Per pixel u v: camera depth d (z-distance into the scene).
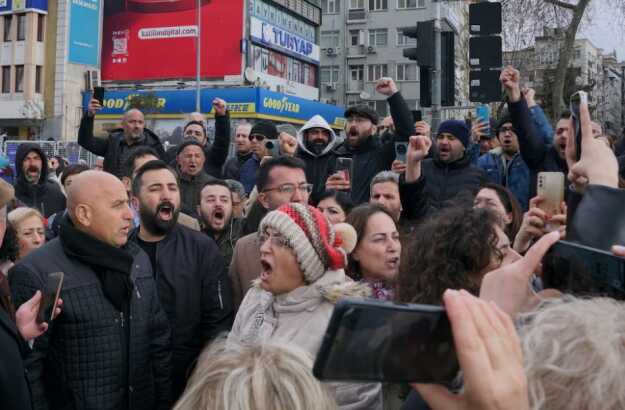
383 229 3.00
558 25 17.67
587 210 1.21
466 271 1.76
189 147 5.19
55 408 2.73
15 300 2.71
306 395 1.28
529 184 4.86
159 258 3.38
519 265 1.21
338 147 5.68
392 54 46.72
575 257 1.10
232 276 3.64
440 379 0.82
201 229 4.44
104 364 2.72
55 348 2.74
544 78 21.72
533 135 4.54
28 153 6.39
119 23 35.16
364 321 0.79
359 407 2.11
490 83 6.49
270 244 2.50
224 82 33.72
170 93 32.50
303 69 40.50
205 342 3.36
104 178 2.86
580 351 0.88
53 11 34.38
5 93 34.69
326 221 2.57
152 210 3.37
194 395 1.34
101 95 6.55
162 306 3.30
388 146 5.45
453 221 1.82
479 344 0.80
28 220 4.02
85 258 2.74
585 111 1.55
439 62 6.92
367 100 47.09
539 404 0.86
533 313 1.02
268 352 1.36
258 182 3.78
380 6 46.91
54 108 34.34
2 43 34.62
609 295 1.03
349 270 3.08
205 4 33.94
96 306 2.73
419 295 1.79
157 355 2.98
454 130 4.90
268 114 31.83
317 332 2.38
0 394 2.04
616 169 1.48
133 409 2.79
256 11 34.38
